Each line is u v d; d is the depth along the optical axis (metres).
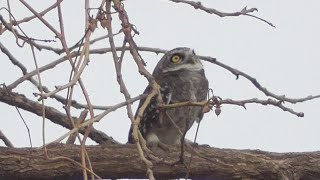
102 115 7.41
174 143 11.97
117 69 7.75
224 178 10.02
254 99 9.18
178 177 10.01
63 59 9.56
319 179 10.20
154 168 9.86
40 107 11.03
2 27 8.26
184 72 12.48
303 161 10.14
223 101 7.89
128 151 9.78
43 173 9.52
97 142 11.48
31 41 8.13
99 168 9.69
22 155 9.52
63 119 11.05
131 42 7.95
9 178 9.57
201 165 9.91
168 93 12.34
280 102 9.52
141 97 8.14
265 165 10.00
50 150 9.59
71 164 9.55
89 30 7.61
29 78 9.90
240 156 10.05
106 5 7.86
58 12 7.73
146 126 11.66
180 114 11.68
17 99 10.82
